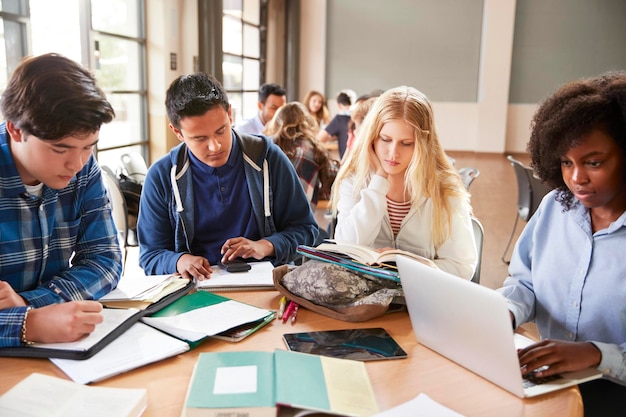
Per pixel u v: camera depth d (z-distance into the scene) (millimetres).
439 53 10656
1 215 1199
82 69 1100
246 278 1517
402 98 1633
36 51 3887
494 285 3650
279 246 1713
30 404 875
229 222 1784
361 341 1172
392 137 1629
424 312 1129
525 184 3775
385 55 10844
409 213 1684
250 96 9047
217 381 934
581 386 1270
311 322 1279
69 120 1022
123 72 5262
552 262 1349
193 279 1519
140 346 1098
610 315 1230
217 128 1603
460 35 10516
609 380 1265
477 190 6969
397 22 10695
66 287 1260
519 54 10484
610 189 1142
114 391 920
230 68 8023
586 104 1105
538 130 1272
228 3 7680
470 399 965
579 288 1274
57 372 1018
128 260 2344
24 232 1240
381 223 1735
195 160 1723
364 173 1783
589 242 1268
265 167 1786
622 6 10031
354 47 10914
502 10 10164
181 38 6031
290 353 1052
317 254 1419
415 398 947
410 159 1651
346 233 1719
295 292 1376
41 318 1089
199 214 1755
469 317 1009
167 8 5645
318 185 3188
